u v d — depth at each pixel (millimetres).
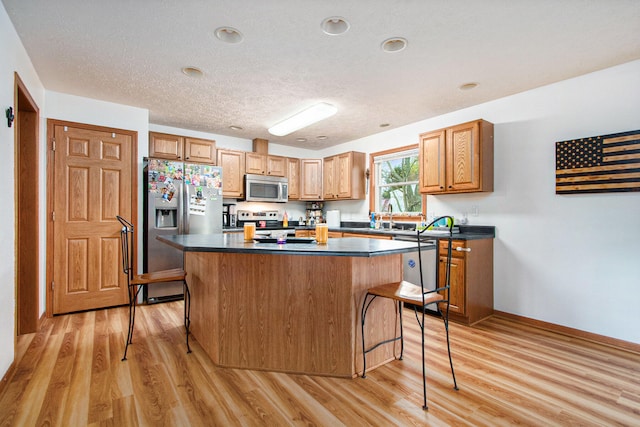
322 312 1975
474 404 1688
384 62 2463
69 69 2604
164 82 2852
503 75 2684
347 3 1778
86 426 1479
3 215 1857
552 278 2824
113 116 3367
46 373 1958
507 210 3137
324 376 1973
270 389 1822
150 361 2141
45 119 3006
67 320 2938
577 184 2650
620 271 2463
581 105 2676
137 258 3486
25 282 2625
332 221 5125
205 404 1666
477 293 3012
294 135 4824
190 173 3773
